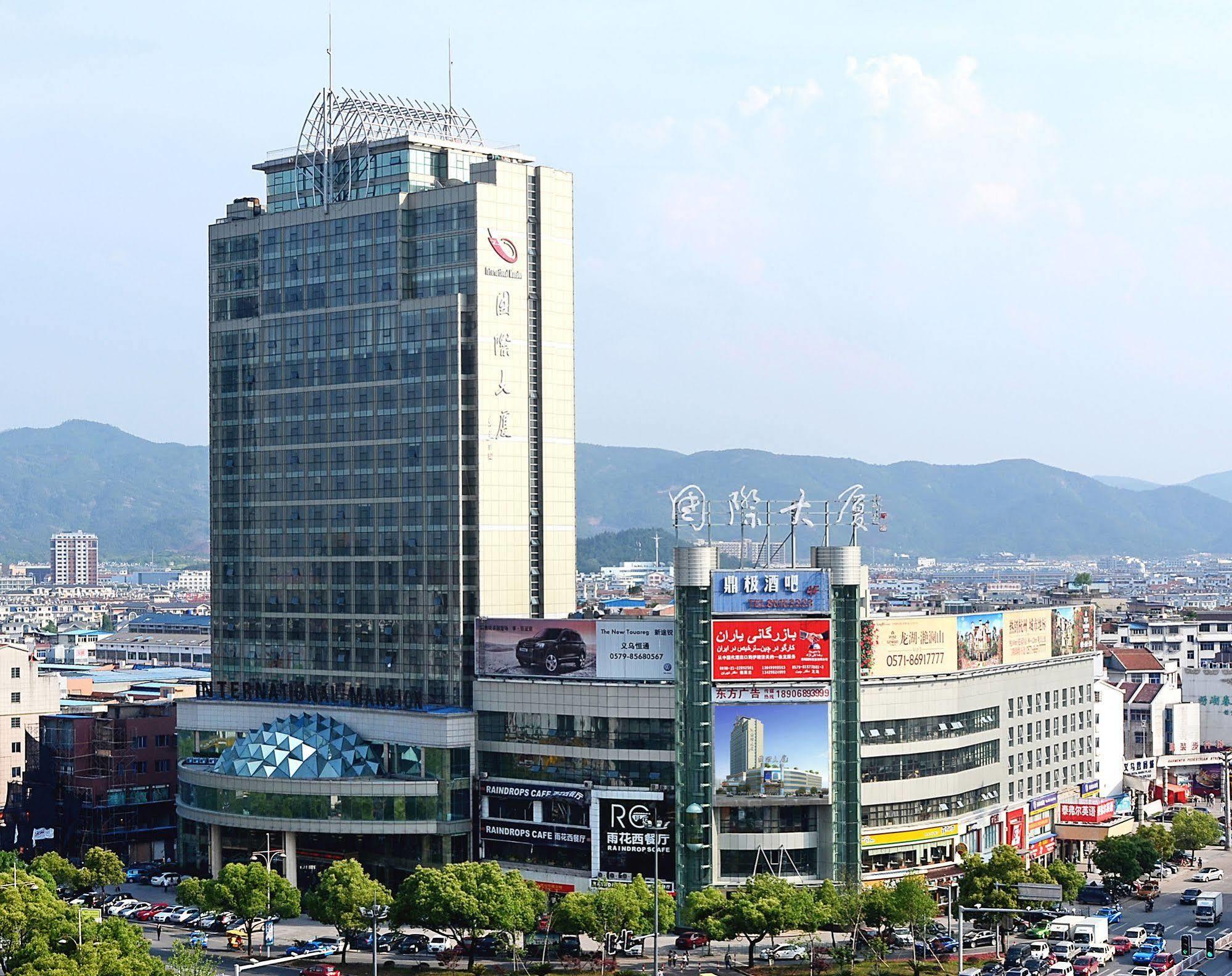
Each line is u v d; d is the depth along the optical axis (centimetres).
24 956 17738
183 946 18575
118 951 17700
